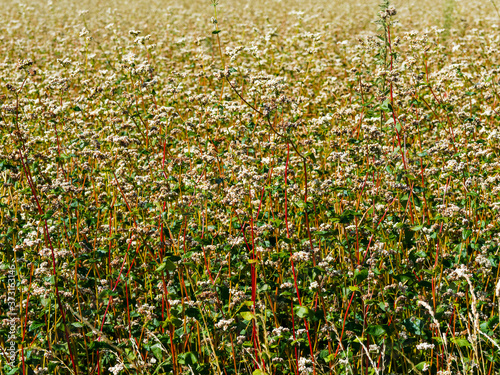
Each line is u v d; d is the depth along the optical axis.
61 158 5.94
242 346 4.01
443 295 4.28
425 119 7.39
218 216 5.21
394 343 4.05
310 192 5.19
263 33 16.81
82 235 5.16
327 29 16.94
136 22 20.62
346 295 4.03
